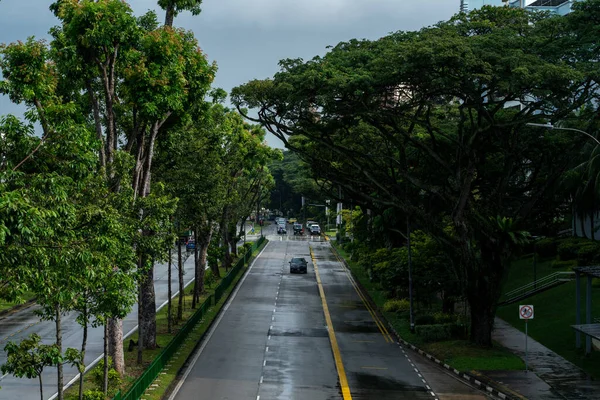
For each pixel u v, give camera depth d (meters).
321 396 29.50
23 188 17.23
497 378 32.69
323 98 35.44
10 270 17.14
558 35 36.94
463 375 34.06
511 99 35.75
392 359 38.50
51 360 21.48
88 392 25.70
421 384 32.38
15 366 21.53
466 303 51.94
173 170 42.91
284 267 87.56
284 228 151.62
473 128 39.09
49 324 47.25
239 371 34.25
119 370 32.50
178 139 42.12
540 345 41.19
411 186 49.41
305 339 43.84
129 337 43.16
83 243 20.41
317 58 38.44
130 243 27.55
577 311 37.34
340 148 43.34
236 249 103.19
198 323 47.97
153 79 31.48
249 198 97.81
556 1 80.62
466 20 39.72
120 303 23.25
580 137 39.03
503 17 40.03
